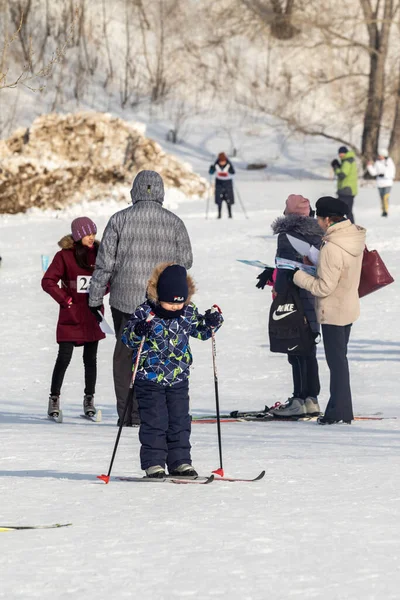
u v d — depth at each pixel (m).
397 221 71.94
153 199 22.31
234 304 43.88
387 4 136.75
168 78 177.88
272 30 143.62
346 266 21.50
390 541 11.19
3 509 13.16
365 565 10.25
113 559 10.59
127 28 175.50
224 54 172.38
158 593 9.44
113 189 101.06
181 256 22.45
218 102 174.75
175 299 14.97
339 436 19.72
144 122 167.88
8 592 9.54
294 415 23.02
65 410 25.66
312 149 160.75
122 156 107.88
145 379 15.35
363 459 16.52
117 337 22.47
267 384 28.44
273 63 175.75
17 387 29.34
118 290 22.25
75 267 23.89
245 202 97.94
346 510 12.73
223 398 26.22
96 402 27.14
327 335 21.92
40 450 18.19
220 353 34.09
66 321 23.89
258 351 34.28
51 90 165.38
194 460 16.92
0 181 99.06
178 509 12.97
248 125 168.25
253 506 13.05
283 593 9.37
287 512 12.66
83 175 102.38
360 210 83.56
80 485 14.80
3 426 21.94
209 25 174.88
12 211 98.88
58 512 12.93
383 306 42.22
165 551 10.88
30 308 45.44
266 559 10.49
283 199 99.88
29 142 108.88
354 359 31.77
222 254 59.03
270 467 15.96
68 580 9.88
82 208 94.38
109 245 22.17
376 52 136.00
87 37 180.12
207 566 10.27
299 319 22.53
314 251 22.11
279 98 171.50
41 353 35.41
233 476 15.32
